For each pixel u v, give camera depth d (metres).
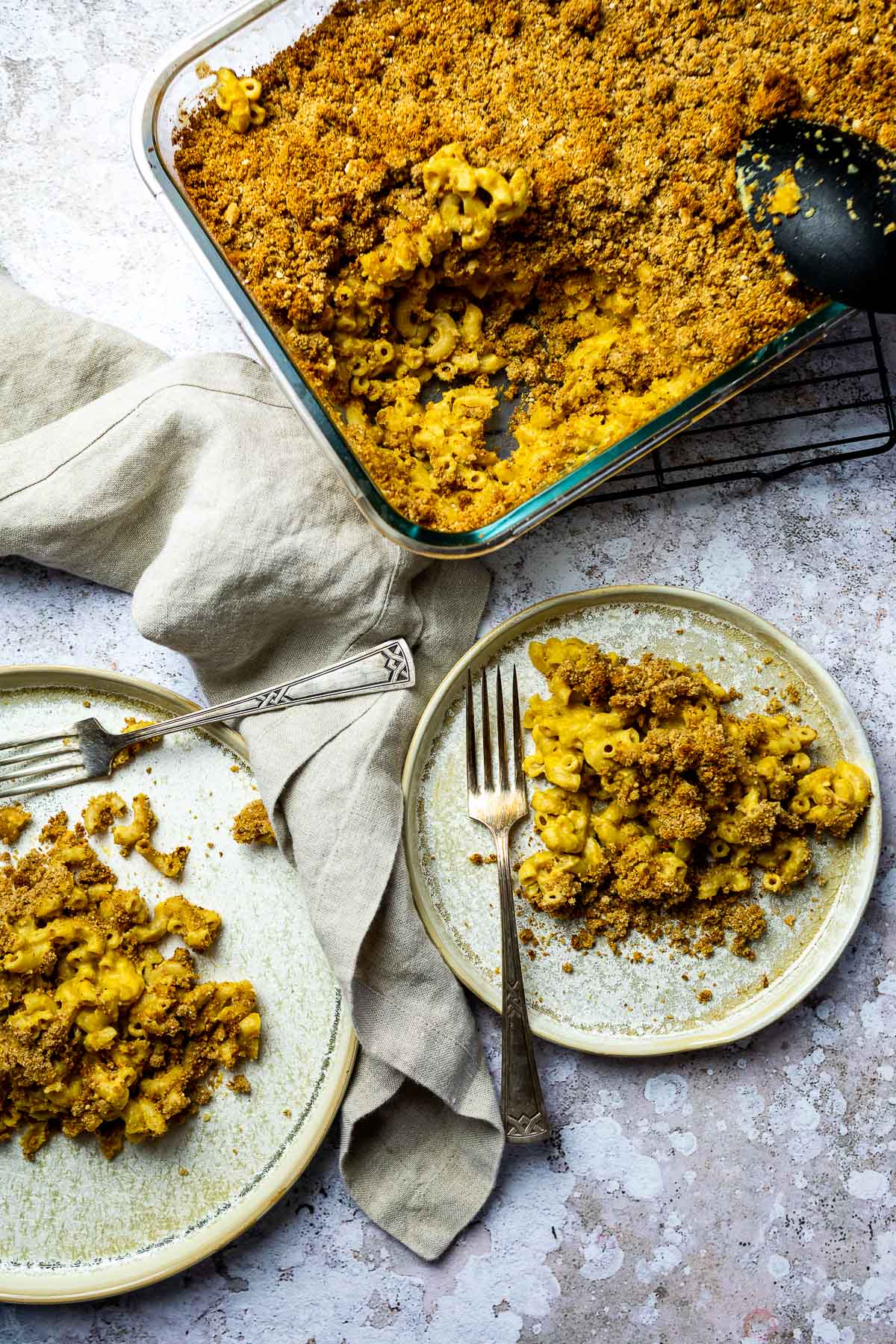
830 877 0.72
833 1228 0.73
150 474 0.71
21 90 0.75
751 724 0.70
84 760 0.71
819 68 0.69
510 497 0.70
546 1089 0.73
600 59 0.69
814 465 0.75
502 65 0.69
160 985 0.69
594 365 0.71
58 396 0.73
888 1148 0.73
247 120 0.69
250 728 0.71
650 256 0.69
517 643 0.73
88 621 0.74
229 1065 0.70
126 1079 0.68
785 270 0.68
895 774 0.74
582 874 0.70
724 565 0.75
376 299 0.69
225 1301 0.72
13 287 0.73
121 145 0.75
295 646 0.73
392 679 0.71
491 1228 0.72
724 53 0.69
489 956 0.71
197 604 0.69
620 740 0.69
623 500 0.75
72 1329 0.71
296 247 0.67
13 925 0.69
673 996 0.71
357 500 0.67
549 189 0.67
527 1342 0.72
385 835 0.70
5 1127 0.70
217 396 0.71
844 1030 0.73
